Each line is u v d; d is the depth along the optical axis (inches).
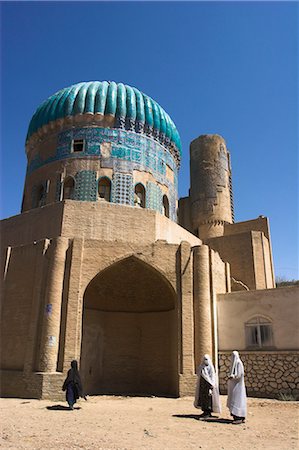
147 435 277.6
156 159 873.5
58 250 557.6
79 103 839.7
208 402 362.6
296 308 574.2
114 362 690.8
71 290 538.3
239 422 332.5
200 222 957.2
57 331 520.4
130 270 668.1
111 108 839.7
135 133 854.5
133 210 660.7
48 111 868.0
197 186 994.1
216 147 1017.5
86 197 775.7
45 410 398.9
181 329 562.3
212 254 623.8
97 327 690.8
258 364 571.8
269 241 887.1
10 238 679.7
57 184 805.2
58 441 252.4
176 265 599.5
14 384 506.6
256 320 596.4
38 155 874.8
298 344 558.6
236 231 929.5
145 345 701.9
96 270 564.4
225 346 602.9
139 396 572.1
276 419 357.7
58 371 502.3
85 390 628.1
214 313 598.9
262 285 800.9
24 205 882.1
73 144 831.7
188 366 544.4
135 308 729.0
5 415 362.0
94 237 624.1
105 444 245.6
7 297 580.4
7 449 229.6
